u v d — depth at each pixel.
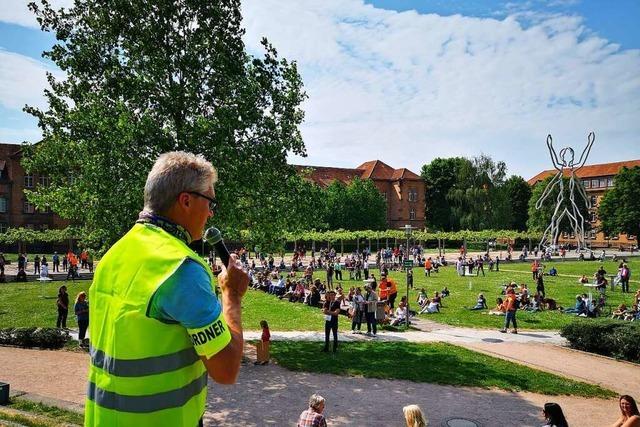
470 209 93.56
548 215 97.00
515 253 82.00
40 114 15.70
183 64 15.28
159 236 1.66
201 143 14.71
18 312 25.78
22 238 55.84
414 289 38.91
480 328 24.34
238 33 16.92
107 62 15.66
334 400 13.27
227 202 15.06
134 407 1.54
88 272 46.47
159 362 1.55
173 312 1.52
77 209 14.73
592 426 12.21
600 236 115.44
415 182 108.44
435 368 16.59
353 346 19.50
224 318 1.62
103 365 1.61
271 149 16.25
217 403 12.80
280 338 20.83
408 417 7.64
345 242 86.38
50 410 10.46
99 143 14.43
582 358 18.97
